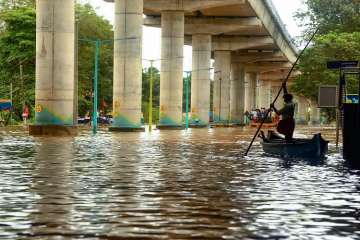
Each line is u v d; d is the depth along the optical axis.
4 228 9.87
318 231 9.87
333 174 18.42
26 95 69.94
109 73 87.56
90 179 16.38
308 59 71.06
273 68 117.69
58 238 9.20
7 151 26.45
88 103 82.00
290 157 25.09
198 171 18.88
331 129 73.88
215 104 89.19
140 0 52.81
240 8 69.12
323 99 27.61
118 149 28.94
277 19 84.69
